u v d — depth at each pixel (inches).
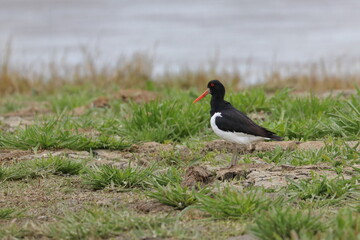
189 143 534.9
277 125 553.0
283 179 407.5
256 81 1032.2
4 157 501.0
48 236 329.1
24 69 1023.6
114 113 690.2
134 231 325.4
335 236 289.7
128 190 415.5
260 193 358.0
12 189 422.3
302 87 913.5
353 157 450.0
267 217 315.6
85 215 350.3
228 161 474.3
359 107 567.5
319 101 628.7
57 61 1249.4
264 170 430.9
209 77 973.8
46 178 447.8
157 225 336.8
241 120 454.0
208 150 520.4
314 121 563.5
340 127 535.8
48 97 900.0
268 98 681.0
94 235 323.6
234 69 1002.1
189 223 338.6
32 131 539.8
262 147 510.0
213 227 330.0
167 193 369.7
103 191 414.9
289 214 311.1
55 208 380.8
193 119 584.1
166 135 559.8
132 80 972.6
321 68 1065.5
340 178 402.3
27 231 334.3
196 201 367.2
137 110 593.9
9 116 756.6
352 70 1130.0
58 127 601.9
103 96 815.7
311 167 432.5
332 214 340.8
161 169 462.3
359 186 377.4
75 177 452.1
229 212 341.1
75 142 527.5
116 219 339.0
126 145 529.0
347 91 807.1
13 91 964.0
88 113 710.5
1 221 358.6
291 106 618.8
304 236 288.8
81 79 986.7
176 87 895.7
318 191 374.9
